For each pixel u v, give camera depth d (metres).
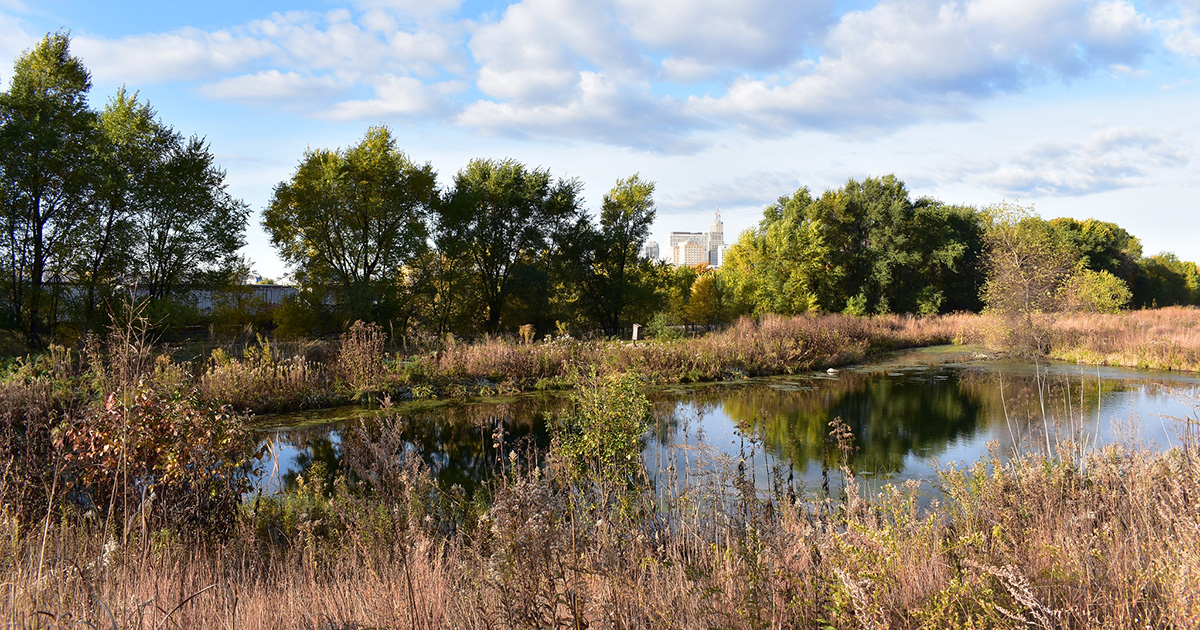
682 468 8.00
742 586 3.11
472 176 32.09
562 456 6.59
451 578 3.76
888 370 21.30
